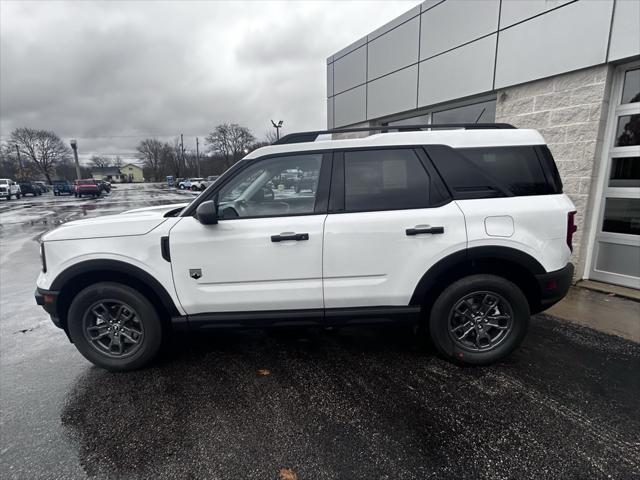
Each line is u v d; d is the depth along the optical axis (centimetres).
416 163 290
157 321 301
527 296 305
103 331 305
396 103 719
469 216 280
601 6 414
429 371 300
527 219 282
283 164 295
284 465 206
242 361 323
